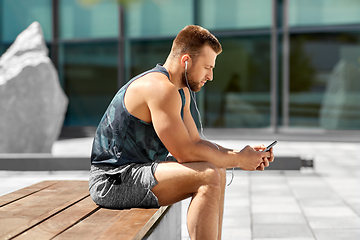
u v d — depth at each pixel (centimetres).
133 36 1038
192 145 199
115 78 1058
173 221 234
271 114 969
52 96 672
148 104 201
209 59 215
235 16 973
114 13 1042
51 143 674
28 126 658
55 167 580
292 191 468
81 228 172
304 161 582
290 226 335
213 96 994
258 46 967
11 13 1079
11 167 582
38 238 158
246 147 222
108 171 212
